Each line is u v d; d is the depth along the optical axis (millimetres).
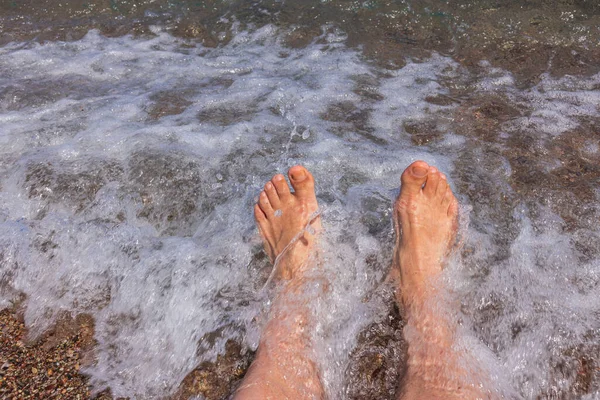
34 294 670
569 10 1178
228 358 592
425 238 667
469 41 1127
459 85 1014
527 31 1140
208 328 615
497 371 555
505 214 728
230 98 982
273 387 519
